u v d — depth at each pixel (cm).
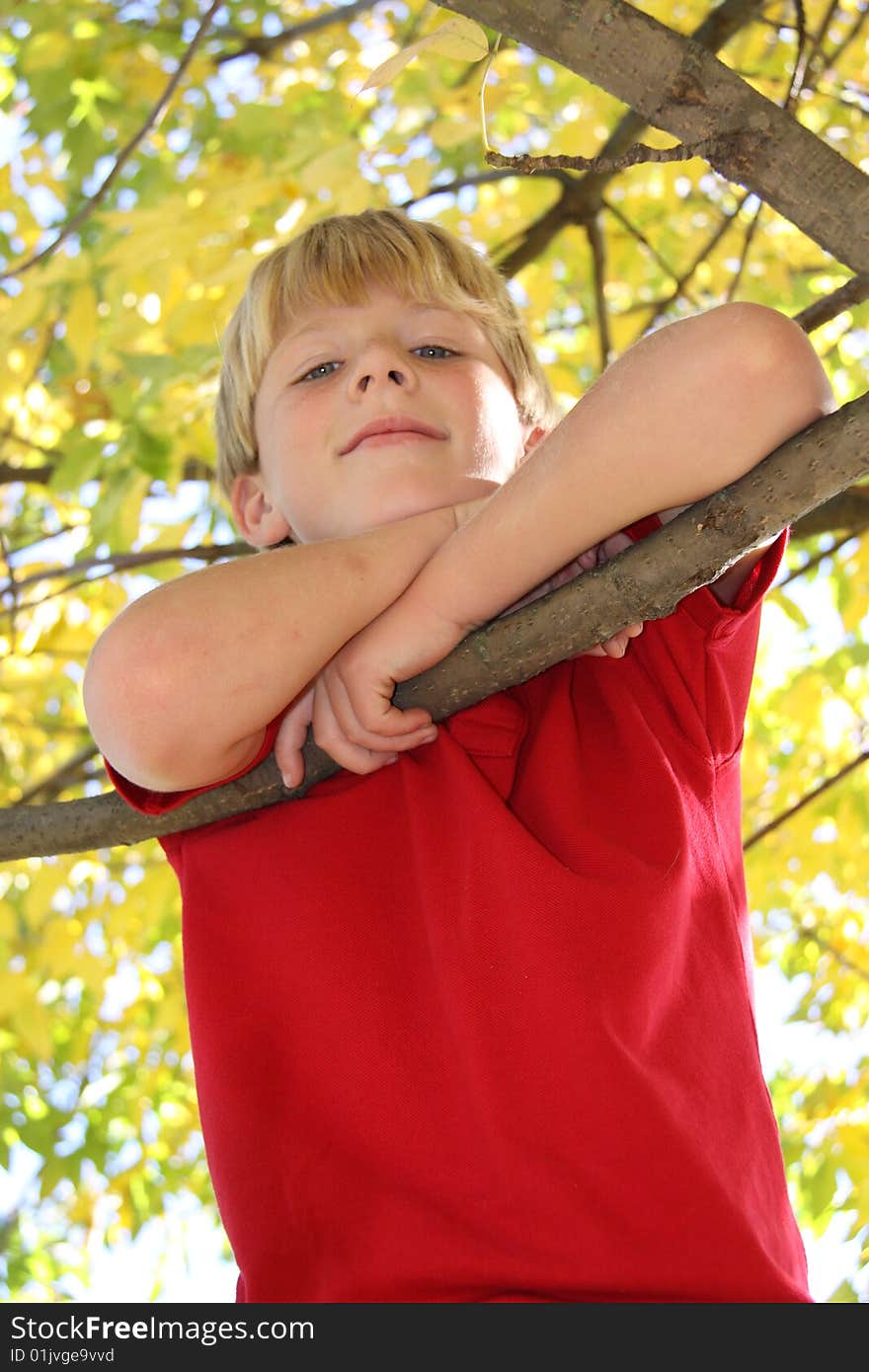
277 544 178
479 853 128
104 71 378
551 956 123
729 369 115
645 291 388
